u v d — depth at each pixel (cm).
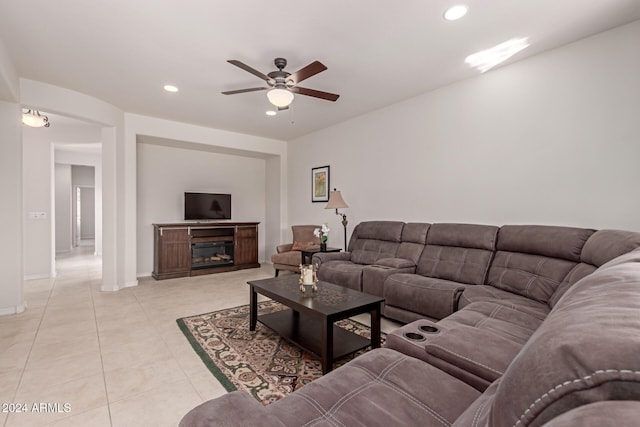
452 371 132
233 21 235
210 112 451
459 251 316
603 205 251
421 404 108
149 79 338
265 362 228
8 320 310
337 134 508
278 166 637
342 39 260
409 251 361
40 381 201
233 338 270
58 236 800
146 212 536
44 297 394
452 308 250
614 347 43
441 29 246
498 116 314
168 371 215
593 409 38
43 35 254
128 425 162
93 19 232
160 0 211
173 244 511
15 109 326
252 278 510
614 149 246
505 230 288
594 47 254
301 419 100
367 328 293
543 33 252
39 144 504
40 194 503
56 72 321
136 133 460
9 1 212
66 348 248
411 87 362
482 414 77
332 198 446
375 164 444
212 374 211
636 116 236
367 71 321
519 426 49
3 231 324
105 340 264
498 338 141
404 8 220
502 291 253
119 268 438
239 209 647
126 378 206
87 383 200
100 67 310
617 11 224
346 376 126
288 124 514
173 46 271
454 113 351
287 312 302
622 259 104
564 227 250
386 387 119
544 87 283
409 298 279
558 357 47
